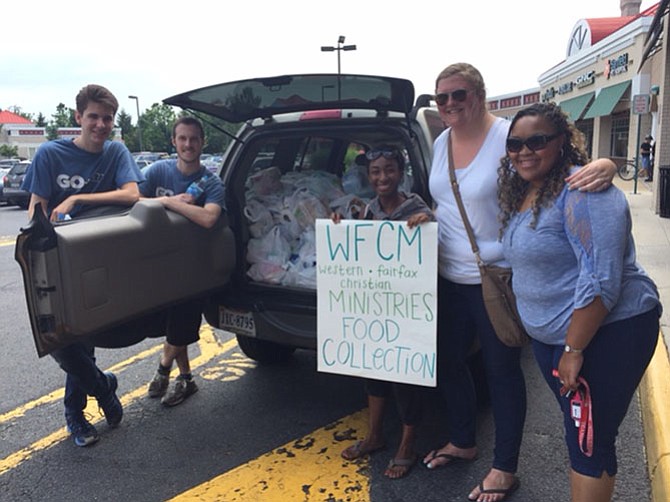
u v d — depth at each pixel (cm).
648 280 210
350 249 279
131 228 290
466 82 247
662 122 1066
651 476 289
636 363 204
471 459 305
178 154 368
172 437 343
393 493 283
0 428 359
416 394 291
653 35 1191
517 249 215
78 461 320
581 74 2572
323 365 295
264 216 371
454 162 262
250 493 286
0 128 6719
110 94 319
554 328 211
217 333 533
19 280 773
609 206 192
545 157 206
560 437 333
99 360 471
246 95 325
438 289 279
